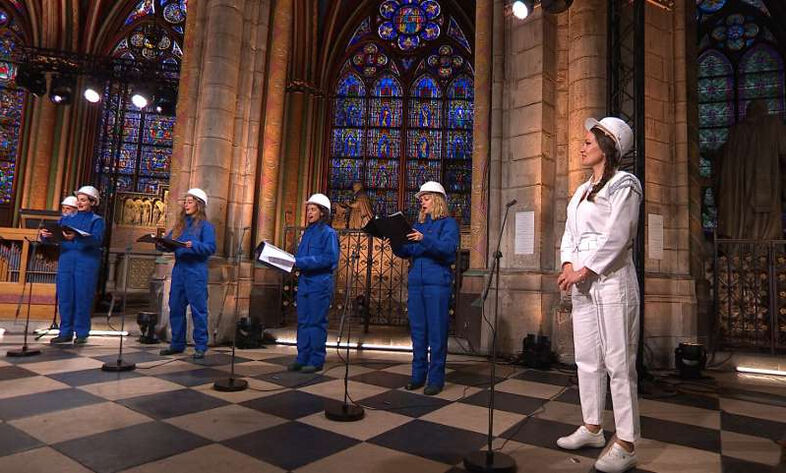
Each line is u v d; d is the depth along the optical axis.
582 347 2.79
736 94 14.58
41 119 14.58
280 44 8.00
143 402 3.40
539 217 6.15
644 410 3.82
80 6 15.48
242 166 7.01
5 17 15.35
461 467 2.44
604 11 6.23
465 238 16.70
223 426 2.96
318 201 4.99
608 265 2.49
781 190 8.01
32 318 7.29
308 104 16.75
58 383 3.84
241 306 6.77
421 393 4.05
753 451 2.83
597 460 2.51
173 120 16.30
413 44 18.47
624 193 2.53
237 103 6.98
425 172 17.66
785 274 7.41
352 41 18.61
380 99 18.22
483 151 6.82
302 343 4.78
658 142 6.34
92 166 15.14
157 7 16.66
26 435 2.66
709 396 4.38
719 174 8.48
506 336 6.07
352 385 4.24
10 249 7.49
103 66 12.81
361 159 17.80
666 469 2.52
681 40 6.57
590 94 6.09
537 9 6.47
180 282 5.26
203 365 4.84
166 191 15.59
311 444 2.71
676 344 5.97
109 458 2.38
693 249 6.42
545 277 6.05
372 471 2.35
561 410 3.64
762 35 14.47
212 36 6.73
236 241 6.86
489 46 6.96
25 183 14.41
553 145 6.41
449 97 18.06
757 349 6.74
